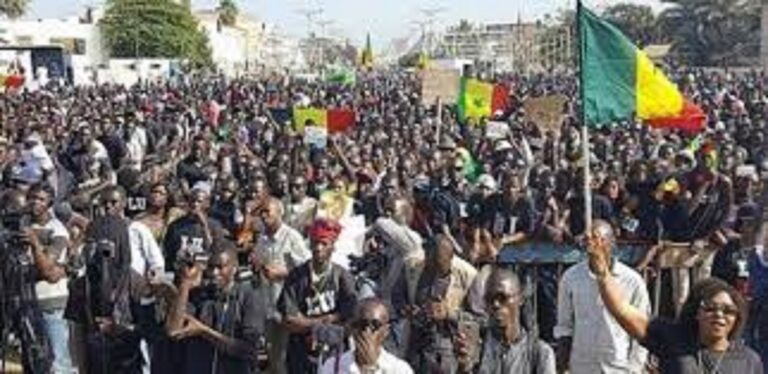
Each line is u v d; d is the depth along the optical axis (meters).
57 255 9.48
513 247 11.41
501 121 24.72
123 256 8.84
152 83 64.81
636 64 8.91
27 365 9.52
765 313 8.75
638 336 5.53
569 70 93.38
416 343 7.36
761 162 17.25
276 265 8.97
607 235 7.37
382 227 9.62
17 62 56.16
